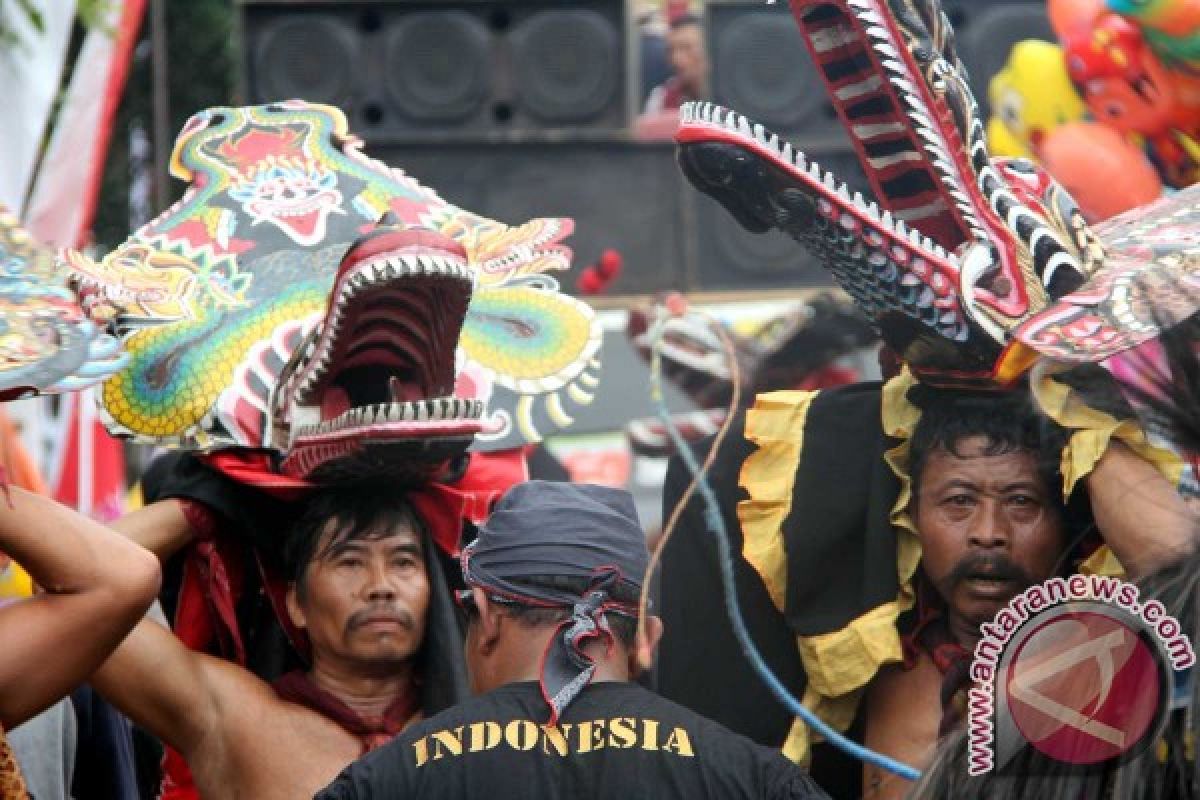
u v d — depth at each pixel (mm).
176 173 8531
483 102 17031
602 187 17047
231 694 7531
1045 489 7086
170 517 7707
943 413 7230
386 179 8539
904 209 7164
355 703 7598
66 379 5988
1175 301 6422
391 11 16953
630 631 6039
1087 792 4391
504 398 7988
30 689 6156
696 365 12016
